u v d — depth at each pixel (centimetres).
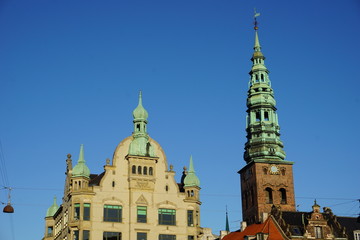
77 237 9200
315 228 10350
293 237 10112
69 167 9994
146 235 9425
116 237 9306
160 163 9850
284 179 12788
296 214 10731
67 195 9750
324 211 11188
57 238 10400
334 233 10431
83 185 9400
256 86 13438
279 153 12988
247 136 13388
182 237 9575
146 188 9625
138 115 9994
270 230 10331
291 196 12706
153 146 9900
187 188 9925
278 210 10706
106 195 9438
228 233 12544
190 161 10181
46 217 11344
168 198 9700
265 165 12812
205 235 13312
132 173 9625
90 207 9319
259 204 12512
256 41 14025
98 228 9250
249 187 13025
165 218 9600
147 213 9519
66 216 9794
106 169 9562
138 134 9894
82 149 9644
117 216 9406
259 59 13750
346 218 11175
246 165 13125
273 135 13125
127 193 9550
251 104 13350
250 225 12044
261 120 13150
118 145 9762
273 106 13350
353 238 10725
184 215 9700
